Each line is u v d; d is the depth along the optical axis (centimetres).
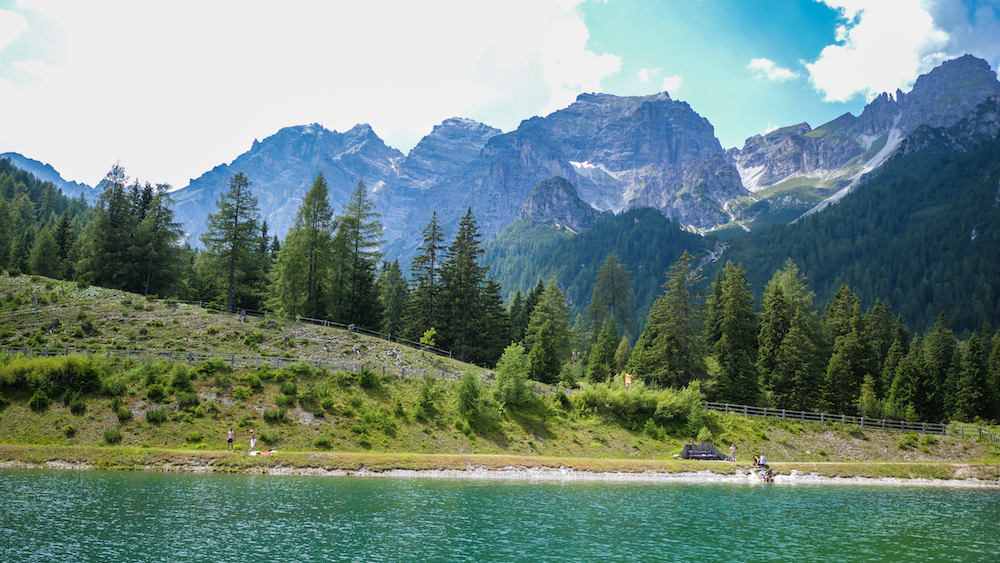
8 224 10212
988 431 7219
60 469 4209
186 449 4641
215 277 8612
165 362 5428
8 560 2553
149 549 2805
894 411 7456
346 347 6844
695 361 7988
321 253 8025
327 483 4400
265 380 5584
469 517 3725
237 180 8012
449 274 8706
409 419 5644
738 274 9850
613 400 6588
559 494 4538
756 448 6412
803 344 7894
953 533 3791
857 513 4319
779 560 3159
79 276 8112
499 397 6231
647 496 4656
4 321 6234
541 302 10300
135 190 8619
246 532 3139
